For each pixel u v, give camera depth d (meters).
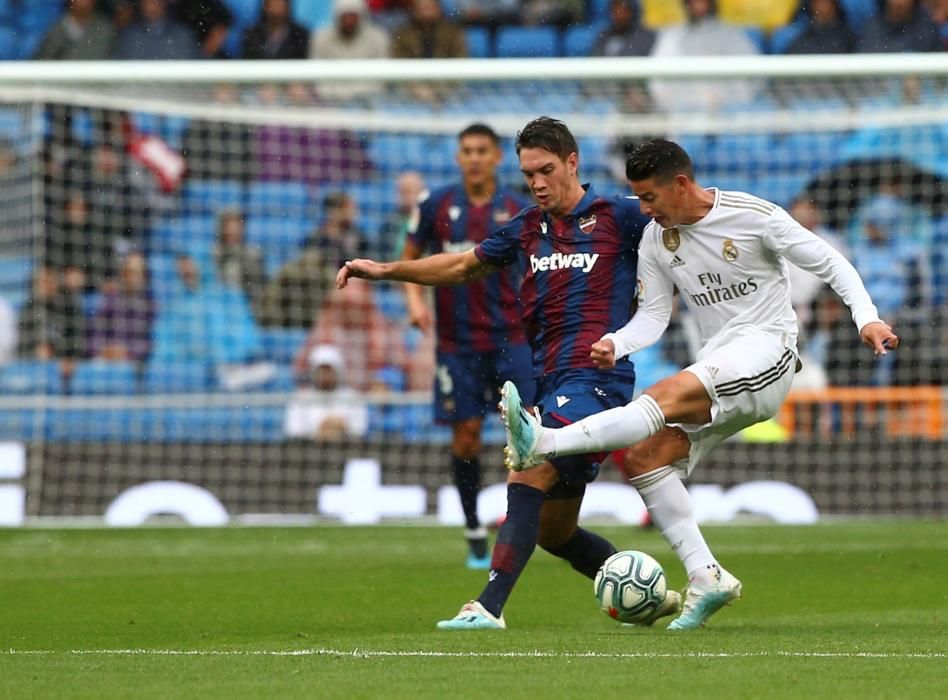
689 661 15.45
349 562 32.12
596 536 21.53
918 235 52.50
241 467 42.53
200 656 16.58
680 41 59.94
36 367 47.50
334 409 45.84
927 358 46.09
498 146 31.30
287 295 51.09
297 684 14.01
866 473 42.91
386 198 55.66
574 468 19.95
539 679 14.16
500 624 19.52
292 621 21.38
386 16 61.81
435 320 31.06
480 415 30.92
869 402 43.94
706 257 19.41
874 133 56.16
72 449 42.03
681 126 50.34
